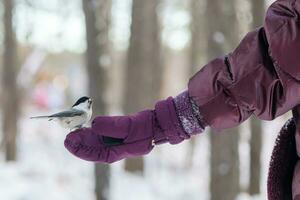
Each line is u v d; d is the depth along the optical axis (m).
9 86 20.98
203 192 16.36
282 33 2.17
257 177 14.31
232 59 2.33
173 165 22.80
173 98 2.47
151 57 20.56
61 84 35.75
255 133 14.41
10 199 14.37
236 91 2.30
